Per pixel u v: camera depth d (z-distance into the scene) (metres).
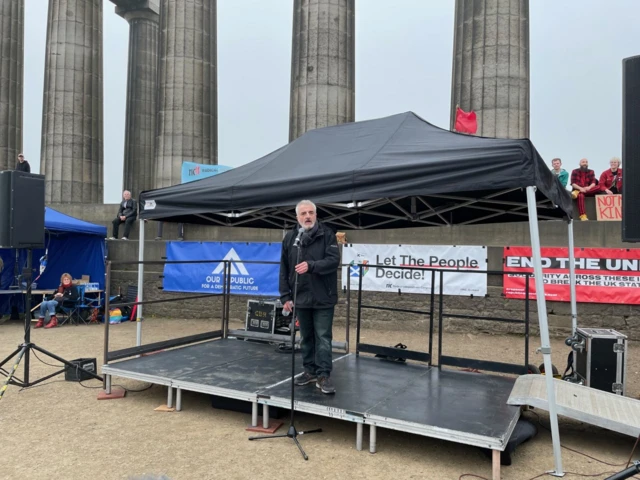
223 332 7.53
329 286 4.78
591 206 10.16
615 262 9.01
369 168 4.48
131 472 3.76
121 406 5.35
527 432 4.47
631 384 6.36
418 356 6.07
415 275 10.13
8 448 4.20
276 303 7.51
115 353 5.90
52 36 17.42
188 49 15.36
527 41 12.88
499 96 12.51
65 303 11.23
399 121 5.80
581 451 4.38
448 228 10.20
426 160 4.30
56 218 11.72
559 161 10.91
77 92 17.34
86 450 4.16
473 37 12.86
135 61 24.55
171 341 6.62
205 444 4.32
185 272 11.75
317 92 13.49
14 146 19.09
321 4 13.59
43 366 7.14
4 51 18.88
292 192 4.90
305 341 5.07
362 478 3.71
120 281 12.37
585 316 9.17
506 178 3.89
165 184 15.23
